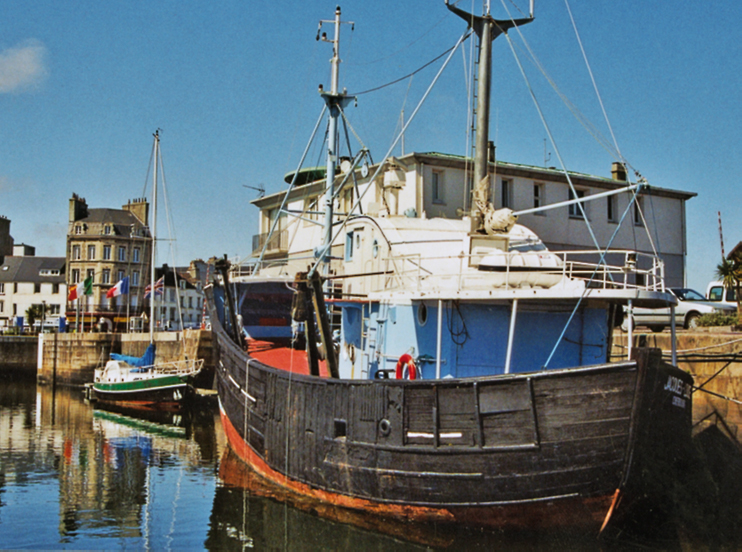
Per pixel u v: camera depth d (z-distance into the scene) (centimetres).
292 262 3850
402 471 1270
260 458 1730
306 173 3881
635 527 1153
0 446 2647
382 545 1301
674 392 1130
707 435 1571
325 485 1444
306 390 1512
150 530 1473
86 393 4538
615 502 1112
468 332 1387
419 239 1795
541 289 1252
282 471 1605
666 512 1168
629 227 3700
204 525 1494
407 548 1277
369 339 1725
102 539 1418
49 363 5834
